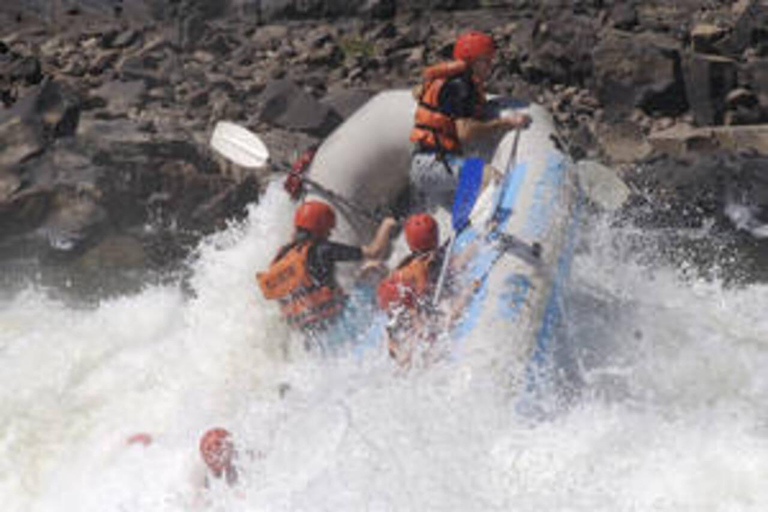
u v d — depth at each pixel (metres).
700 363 25.89
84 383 26.72
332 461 21.14
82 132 41.00
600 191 27.16
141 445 23.55
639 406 23.55
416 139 27.91
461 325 23.75
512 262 24.58
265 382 26.22
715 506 19.88
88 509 21.98
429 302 24.20
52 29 54.31
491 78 45.47
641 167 38.78
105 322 30.09
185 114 43.41
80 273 34.31
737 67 42.69
